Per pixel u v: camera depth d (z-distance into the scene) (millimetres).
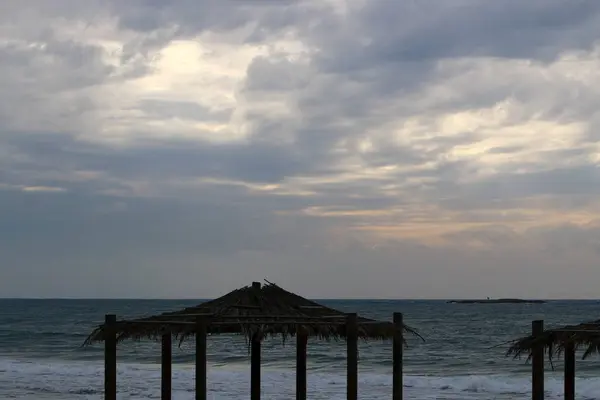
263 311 15875
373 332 15789
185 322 15016
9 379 35281
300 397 17312
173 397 28438
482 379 35375
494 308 193375
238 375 36562
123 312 151750
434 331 82750
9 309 177000
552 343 15461
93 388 31250
